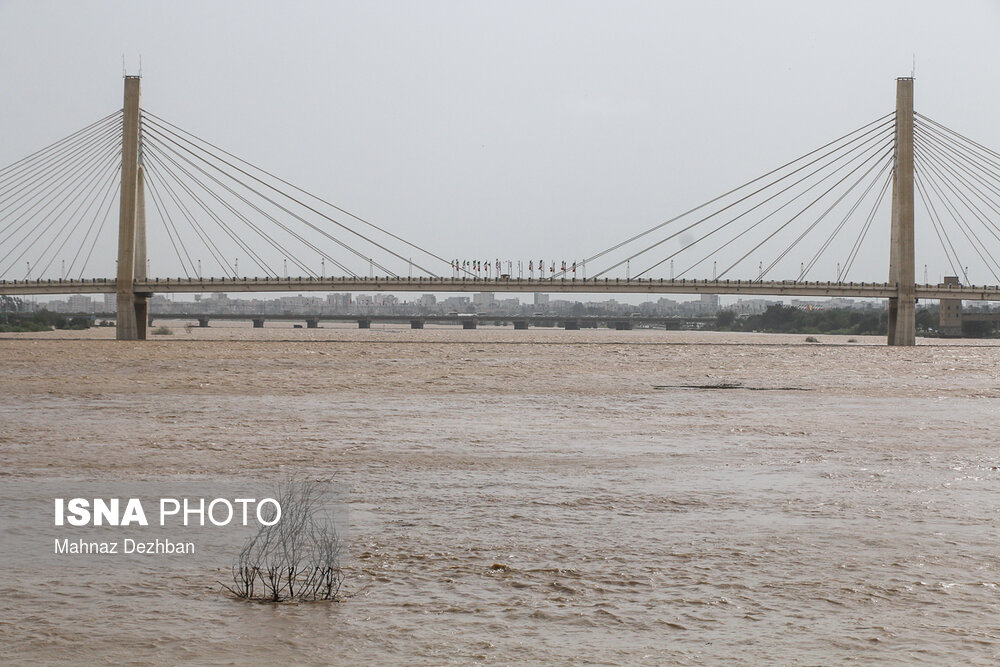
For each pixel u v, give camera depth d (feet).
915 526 68.03
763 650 44.24
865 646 44.75
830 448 110.42
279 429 125.80
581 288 476.54
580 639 45.44
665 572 55.98
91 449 105.19
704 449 108.88
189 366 267.80
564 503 75.77
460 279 476.95
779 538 64.28
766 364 310.24
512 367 280.10
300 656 43.01
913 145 472.85
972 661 43.01
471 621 47.60
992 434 125.18
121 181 460.14
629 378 239.91
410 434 121.39
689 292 473.26
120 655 42.91
